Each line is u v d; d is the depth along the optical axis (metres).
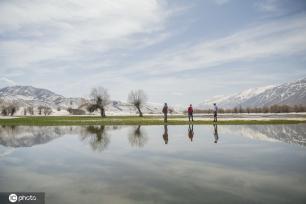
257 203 6.25
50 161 11.63
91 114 123.12
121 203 6.38
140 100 86.69
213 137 20.36
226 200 6.46
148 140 18.98
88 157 12.52
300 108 159.12
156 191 7.20
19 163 11.25
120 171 9.53
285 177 8.49
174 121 44.34
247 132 24.11
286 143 16.69
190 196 6.79
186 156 12.41
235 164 10.52
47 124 42.47
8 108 127.88
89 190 7.35
